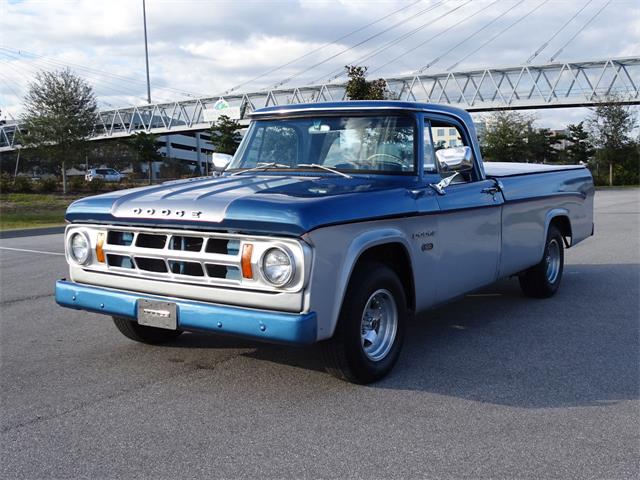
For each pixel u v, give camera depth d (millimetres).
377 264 4348
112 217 4266
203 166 121125
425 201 4688
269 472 3172
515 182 6129
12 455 3375
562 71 71125
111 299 4316
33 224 21297
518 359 4996
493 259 5742
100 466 3248
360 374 4262
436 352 5172
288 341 3691
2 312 6895
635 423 3777
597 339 5566
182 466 3238
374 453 3373
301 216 3670
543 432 3643
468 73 75438
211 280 3951
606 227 15508
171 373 4668
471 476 3131
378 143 4871
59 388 4391
